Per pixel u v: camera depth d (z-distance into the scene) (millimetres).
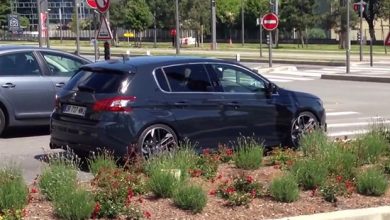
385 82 27391
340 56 47000
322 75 30219
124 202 6574
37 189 7391
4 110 12492
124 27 77750
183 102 9633
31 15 102812
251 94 10414
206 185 7668
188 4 72750
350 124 15305
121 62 9750
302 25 70938
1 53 12594
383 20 78875
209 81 10047
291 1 70812
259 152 8969
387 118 16375
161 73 9641
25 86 12602
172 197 7102
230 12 91625
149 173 7832
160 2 73312
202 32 77312
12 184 6801
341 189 7414
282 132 10719
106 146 9102
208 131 9859
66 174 7301
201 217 6629
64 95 9852
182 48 64625
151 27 80438
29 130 13750
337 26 67500
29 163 10289
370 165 8742
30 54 12883
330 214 6742
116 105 9133
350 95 22406
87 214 6355
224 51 56062
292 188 7207
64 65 13234
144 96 9359
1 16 85812
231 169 8727
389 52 54438
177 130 9547
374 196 7516
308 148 9289
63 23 109875
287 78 30422
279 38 84125
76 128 9445
